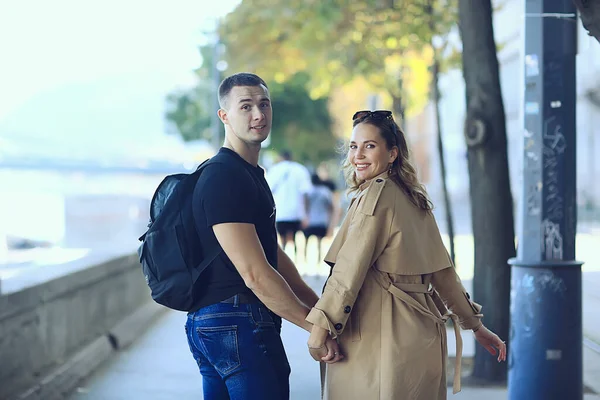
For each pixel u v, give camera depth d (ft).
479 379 22.09
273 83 98.68
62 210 109.91
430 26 36.35
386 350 10.71
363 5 41.63
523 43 16.79
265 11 48.06
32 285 19.52
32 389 18.56
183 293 11.01
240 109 11.40
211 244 11.04
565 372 16.40
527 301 16.58
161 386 21.79
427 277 11.23
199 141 133.80
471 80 22.04
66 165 116.67
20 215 105.81
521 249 16.80
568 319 16.42
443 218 111.45
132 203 117.91
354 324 10.88
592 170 86.02
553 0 16.55
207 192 10.91
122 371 23.68
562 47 16.53
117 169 121.39
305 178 44.57
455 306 11.75
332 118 110.22
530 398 16.56
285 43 51.98
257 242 10.86
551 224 16.53
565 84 16.55
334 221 55.88
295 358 25.59
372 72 46.57
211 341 11.05
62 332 22.41
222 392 11.73
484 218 22.18
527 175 16.69
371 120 11.19
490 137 21.90
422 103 62.39
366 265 10.56
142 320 32.17
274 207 11.71
